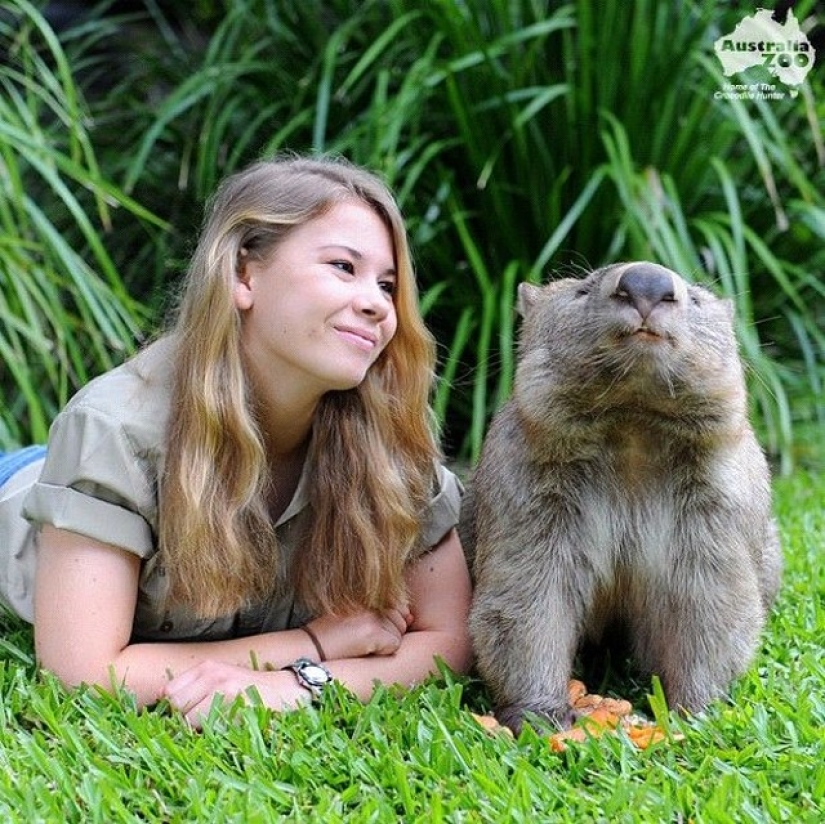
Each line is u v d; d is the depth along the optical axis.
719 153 6.82
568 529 3.60
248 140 7.12
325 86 6.59
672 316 3.23
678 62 6.63
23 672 3.45
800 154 7.31
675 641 3.64
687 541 3.59
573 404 3.47
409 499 3.72
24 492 4.00
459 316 7.03
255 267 3.43
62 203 7.54
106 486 3.34
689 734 3.20
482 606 3.62
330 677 3.46
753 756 3.05
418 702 3.43
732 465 3.57
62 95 6.04
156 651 3.44
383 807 2.73
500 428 3.80
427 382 3.78
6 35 7.84
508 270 6.57
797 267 7.40
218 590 3.40
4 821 2.64
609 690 3.91
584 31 6.45
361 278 3.45
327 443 3.64
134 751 2.99
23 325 5.68
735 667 3.60
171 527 3.36
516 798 2.77
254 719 3.11
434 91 6.91
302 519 3.68
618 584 3.74
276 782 2.90
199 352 3.39
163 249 7.30
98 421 3.37
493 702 3.67
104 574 3.36
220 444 3.39
